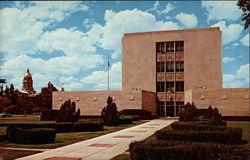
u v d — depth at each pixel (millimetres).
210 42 57469
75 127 24453
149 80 59625
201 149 9680
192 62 57750
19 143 16906
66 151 14148
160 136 14492
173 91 58188
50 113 46562
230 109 43562
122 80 61281
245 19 16078
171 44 59844
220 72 56406
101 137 20297
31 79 143750
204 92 45062
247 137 18828
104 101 53500
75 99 56000
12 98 92938
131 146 10320
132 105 50312
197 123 21656
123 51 62094
